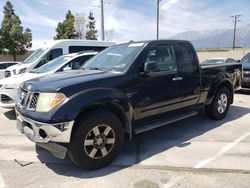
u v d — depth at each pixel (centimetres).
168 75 497
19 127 423
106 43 1370
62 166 414
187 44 555
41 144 380
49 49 1153
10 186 355
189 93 546
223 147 479
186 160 427
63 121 360
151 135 550
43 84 394
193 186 348
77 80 398
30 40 3784
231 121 646
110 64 485
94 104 389
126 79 432
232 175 375
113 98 405
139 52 464
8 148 490
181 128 593
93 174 387
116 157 439
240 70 720
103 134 401
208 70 594
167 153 457
